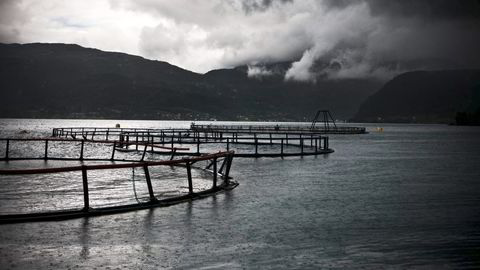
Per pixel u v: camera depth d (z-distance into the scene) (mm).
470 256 8469
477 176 23406
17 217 11164
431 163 32156
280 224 11031
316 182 20172
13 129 118875
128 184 17953
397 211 13055
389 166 29328
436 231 10461
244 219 11562
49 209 12500
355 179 21578
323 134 92750
